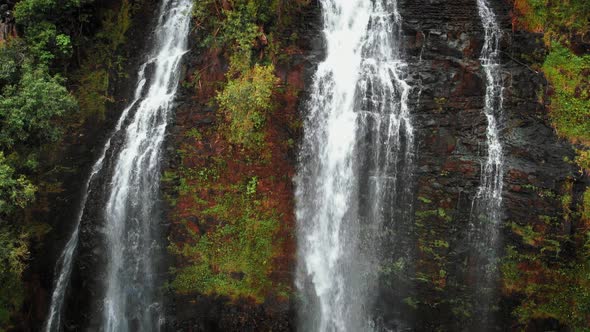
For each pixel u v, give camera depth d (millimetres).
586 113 13898
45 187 15625
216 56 15750
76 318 15164
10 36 15727
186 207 15180
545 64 14680
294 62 15453
